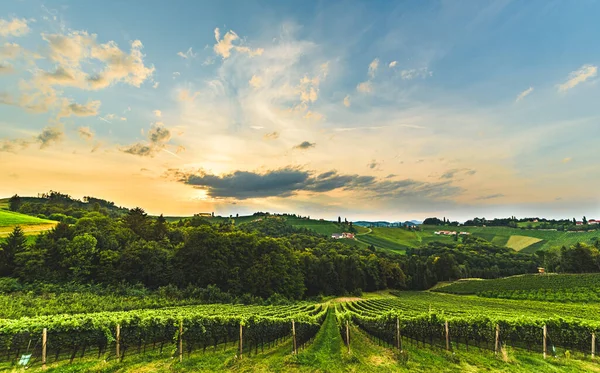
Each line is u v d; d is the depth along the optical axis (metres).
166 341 19.45
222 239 75.44
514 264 137.50
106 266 55.62
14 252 50.66
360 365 15.64
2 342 14.11
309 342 24.25
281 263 80.88
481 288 95.00
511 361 15.55
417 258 147.00
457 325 19.58
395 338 21.22
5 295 37.78
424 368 14.84
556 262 119.38
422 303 66.25
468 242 191.25
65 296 40.34
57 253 53.78
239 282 69.19
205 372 14.38
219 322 20.41
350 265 107.75
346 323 20.31
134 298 45.25
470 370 14.38
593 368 14.41
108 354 16.89
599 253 106.31
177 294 52.31
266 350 20.81
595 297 62.94
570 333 17.69
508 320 19.20
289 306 59.56
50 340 14.80
